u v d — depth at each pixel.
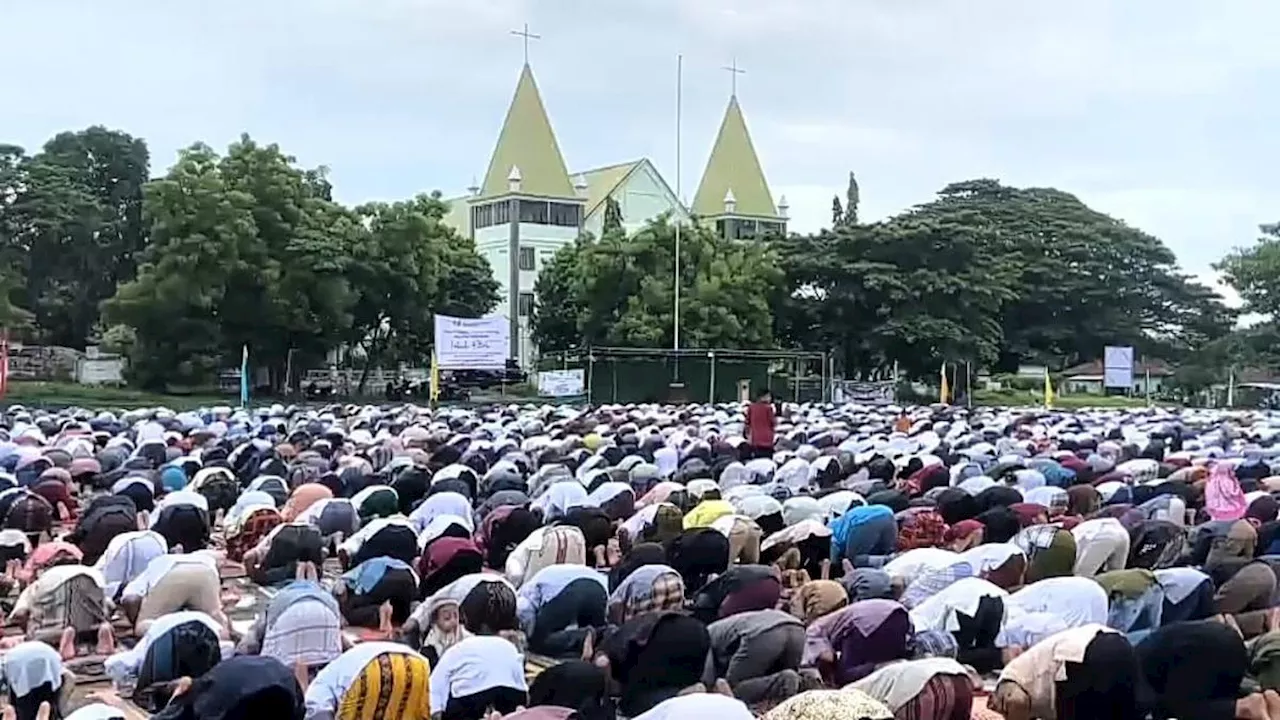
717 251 63.12
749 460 22.67
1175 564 14.16
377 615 12.13
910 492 18.78
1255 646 9.84
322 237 55.97
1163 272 79.38
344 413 34.88
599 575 11.93
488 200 83.31
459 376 60.81
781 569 13.71
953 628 10.70
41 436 25.25
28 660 9.02
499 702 9.02
